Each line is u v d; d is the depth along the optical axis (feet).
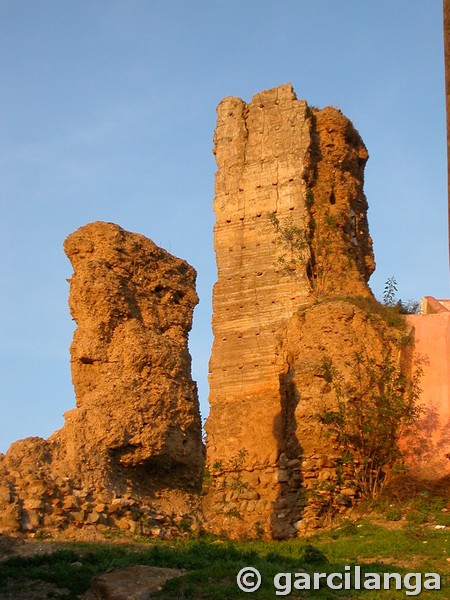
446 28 57.52
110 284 103.30
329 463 116.26
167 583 75.41
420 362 121.49
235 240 146.00
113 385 99.35
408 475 114.42
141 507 95.86
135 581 76.18
